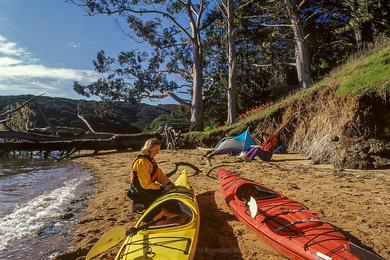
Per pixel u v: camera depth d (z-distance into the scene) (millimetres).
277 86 37188
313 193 10859
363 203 9719
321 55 40688
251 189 8984
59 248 7641
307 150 19828
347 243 5863
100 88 39562
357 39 32594
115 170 18609
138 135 24266
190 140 26484
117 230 6078
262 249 6969
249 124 24422
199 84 34594
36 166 24125
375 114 16484
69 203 11734
